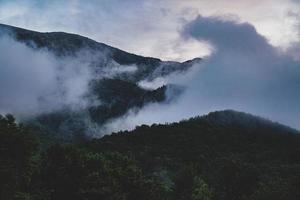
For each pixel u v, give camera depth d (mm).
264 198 80062
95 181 58406
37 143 50000
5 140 46438
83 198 56562
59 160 58562
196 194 82250
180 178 84062
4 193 45750
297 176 80625
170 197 82500
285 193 78250
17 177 47312
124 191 63438
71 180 57375
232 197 93812
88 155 62906
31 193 53844
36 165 51156
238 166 97000
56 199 56531
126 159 69250
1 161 45469
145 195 65562
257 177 96250
